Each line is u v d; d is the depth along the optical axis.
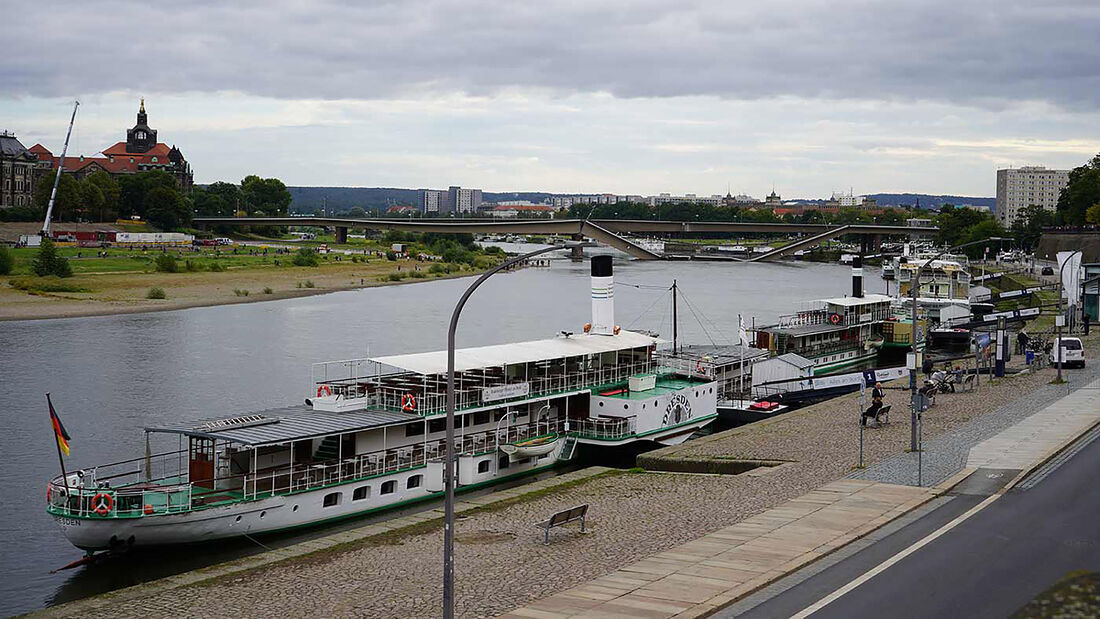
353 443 61.56
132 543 52.59
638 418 75.62
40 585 51.62
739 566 41.56
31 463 75.06
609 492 60.94
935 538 44.19
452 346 34.97
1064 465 58.59
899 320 145.12
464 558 46.75
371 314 193.00
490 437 69.12
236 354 136.00
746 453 68.44
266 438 55.56
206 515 53.41
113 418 92.06
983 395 88.19
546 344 77.75
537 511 56.56
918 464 58.84
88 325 168.62
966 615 34.16
